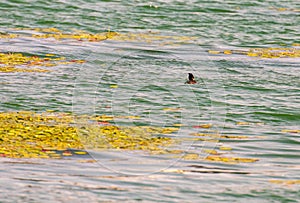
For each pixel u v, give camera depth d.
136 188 32.25
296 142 40.59
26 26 68.00
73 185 32.19
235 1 81.69
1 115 41.91
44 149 36.31
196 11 76.19
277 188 33.06
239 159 37.06
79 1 77.75
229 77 54.88
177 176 33.97
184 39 65.62
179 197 31.45
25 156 35.22
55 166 34.28
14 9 73.31
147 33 67.31
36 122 40.84
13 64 54.97
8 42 61.75
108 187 32.22
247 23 72.88
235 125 43.75
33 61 56.31
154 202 30.81
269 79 55.06
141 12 74.75
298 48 65.38
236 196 31.89
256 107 47.97
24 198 30.53
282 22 74.06
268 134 42.09
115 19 71.75
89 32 67.06
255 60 60.34
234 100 49.22
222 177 34.16
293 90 52.56
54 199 30.62
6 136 37.81
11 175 32.78
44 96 46.94
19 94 47.00
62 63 56.00
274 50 64.25
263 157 37.69
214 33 68.62
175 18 73.12
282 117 46.09
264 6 80.44
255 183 33.56
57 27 68.31
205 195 31.83
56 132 39.09
